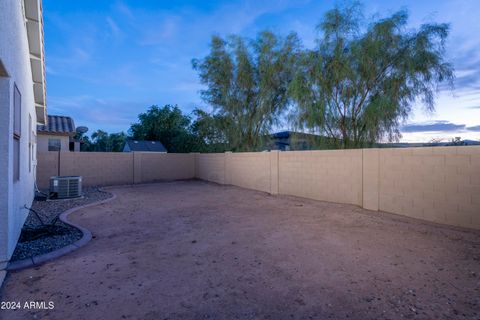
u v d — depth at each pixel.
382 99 8.45
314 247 4.41
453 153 5.50
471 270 3.49
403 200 6.45
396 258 3.91
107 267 3.65
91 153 13.36
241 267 3.63
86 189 12.30
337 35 9.42
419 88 8.64
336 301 2.75
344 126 9.73
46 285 3.13
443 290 2.97
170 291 2.98
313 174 9.06
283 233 5.25
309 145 10.98
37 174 11.85
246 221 6.26
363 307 2.64
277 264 3.72
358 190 7.64
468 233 5.06
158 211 7.46
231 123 14.87
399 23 8.55
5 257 3.54
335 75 9.35
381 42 8.59
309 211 7.33
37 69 8.05
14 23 4.07
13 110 3.94
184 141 23.62
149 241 4.80
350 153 7.86
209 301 2.77
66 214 6.92
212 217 6.70
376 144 9.35
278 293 2.92
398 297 2.83
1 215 3.53
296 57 11.54
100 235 5.18
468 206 5.25
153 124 31.30
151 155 15.39
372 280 3.22
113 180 14.02
